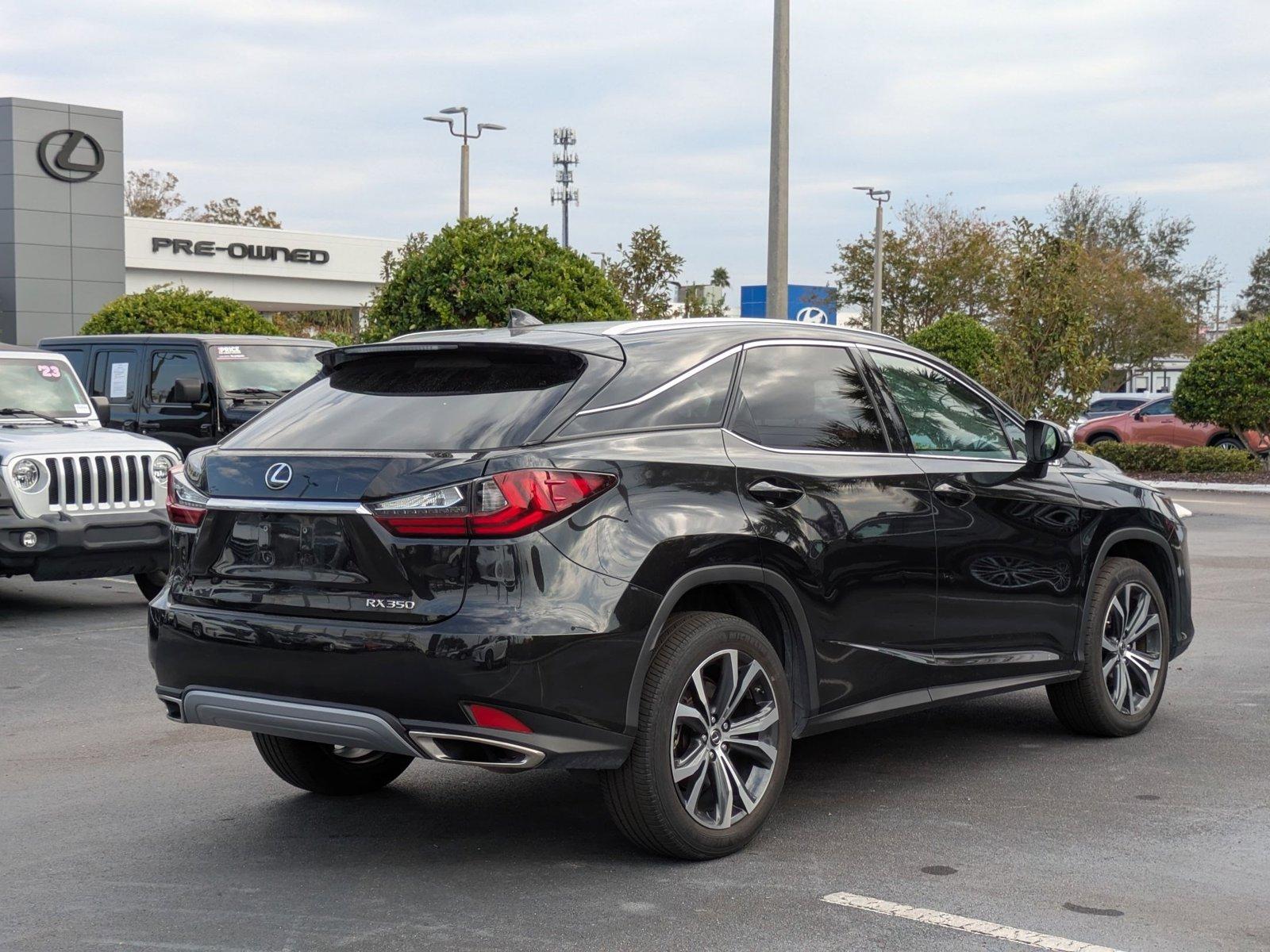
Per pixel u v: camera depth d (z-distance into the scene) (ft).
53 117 124.57
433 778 20.02
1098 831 17.06
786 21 54.65
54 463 33.14
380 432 15.58
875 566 17.66
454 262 53.98
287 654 14.93
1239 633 32.45
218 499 15.90
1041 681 20.48
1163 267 235.20
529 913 14.29
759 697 16.37
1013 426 21.02
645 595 14.90
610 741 14.78
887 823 17.42
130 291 165.17
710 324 17.47
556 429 15.01
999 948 13.26
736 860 15.98
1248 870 15.56
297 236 179.11
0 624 34.45
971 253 158.81
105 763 20.95
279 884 15.33
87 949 13.44
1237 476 84.33
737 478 16.20
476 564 14.29
